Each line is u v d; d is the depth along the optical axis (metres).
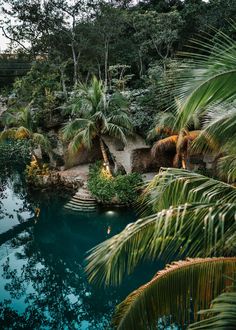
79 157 21.48
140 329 3.37
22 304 10.22
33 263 12.88
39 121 20.77
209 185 3.74
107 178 16.42
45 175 19.75
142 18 26.03
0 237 15.02
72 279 11.66
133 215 14.92
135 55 29.05
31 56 31.89
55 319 9.38
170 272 3.29
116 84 24.45
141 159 17.91
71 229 14.90
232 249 3.34
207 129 3.81
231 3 24.34
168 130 13.98
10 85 33.47
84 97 16.27
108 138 18.34
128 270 3.58
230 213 3.18
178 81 3.12
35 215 16.84
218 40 3.05
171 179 3.97
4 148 25.64
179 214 3.30
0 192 21.25
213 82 2.85
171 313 3.39
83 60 30.11
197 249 3.61
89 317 9.39
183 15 26.09
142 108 18.00
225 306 2.61
